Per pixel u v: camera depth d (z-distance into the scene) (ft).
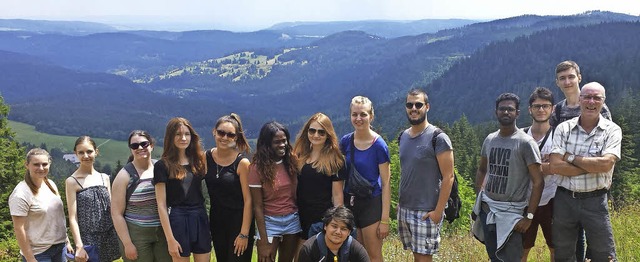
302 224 20.42
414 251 19.92
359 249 17.71
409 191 19.95
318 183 19.80
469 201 68.28
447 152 18.93
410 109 19.56
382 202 19.90
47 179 22.15
